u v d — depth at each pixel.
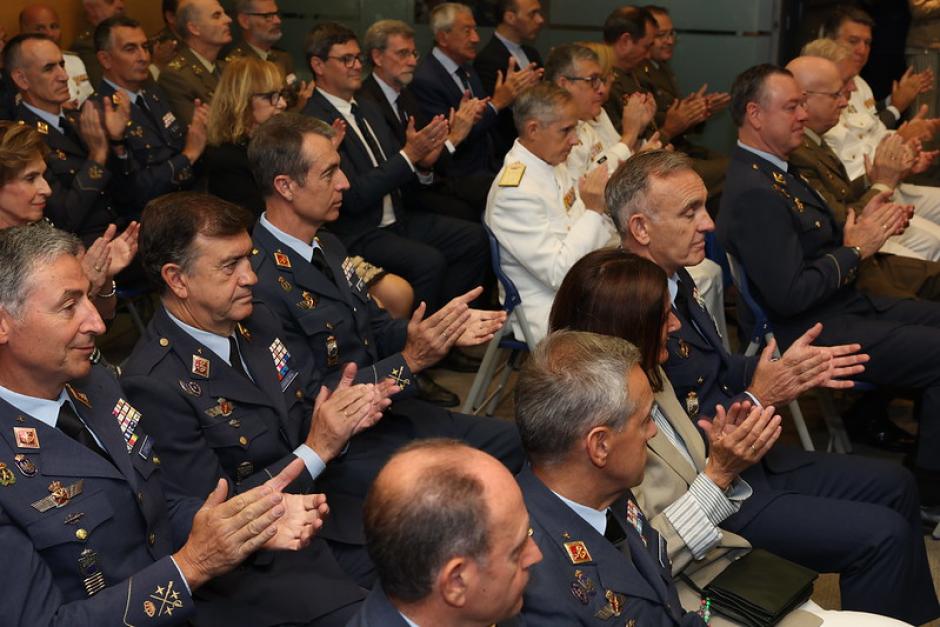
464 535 1.26
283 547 1.73
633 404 1.65
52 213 3.70
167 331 2.14
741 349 3.49
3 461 1.66
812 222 3.26
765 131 3.26
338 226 4.15
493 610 1.31
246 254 2.15
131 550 1.77
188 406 2.07
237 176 4.04
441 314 2.57
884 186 4.02
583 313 2.09
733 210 3.16
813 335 2.36
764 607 1.87
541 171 3.43
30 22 5.25
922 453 3.12
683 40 6.11
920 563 2.34
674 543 2.01
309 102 4.31
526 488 1.70
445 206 4.66
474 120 4.69
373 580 2.21
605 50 4.74
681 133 5.39
